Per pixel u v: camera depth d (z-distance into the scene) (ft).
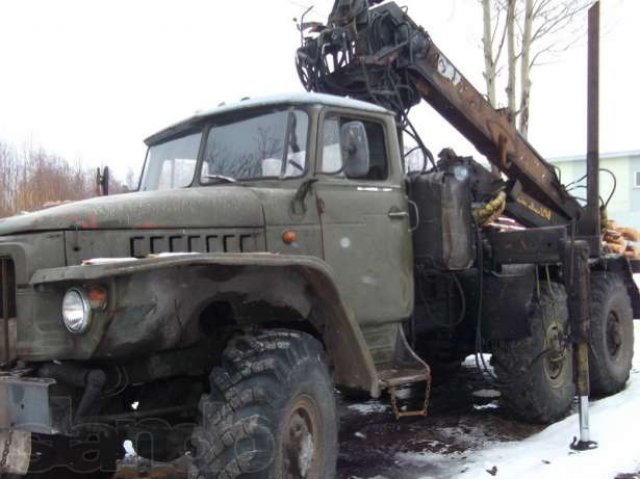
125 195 12.53
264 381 11.44
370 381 13.28
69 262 11.18
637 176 103.04
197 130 16.22
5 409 10.55
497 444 17.17
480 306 18.94
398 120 19.34
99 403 12.28
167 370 12.58
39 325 10.73
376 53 18.93
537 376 18.44
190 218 12.55
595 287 21.95
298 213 14.15
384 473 15.11
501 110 21.97
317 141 14.65
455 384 23.86
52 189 65.00
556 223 23.99
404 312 16.29
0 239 11.30
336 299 12.82
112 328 10.40
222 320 13.03
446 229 16.79
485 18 37.81
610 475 14.19
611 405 20.16
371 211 15.62
